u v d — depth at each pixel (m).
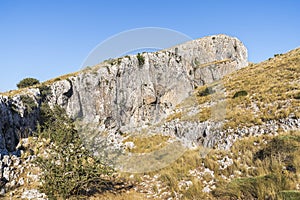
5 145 7.32
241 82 17.98
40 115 10.29
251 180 5.64
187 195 5.92
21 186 6.32
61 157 6.32
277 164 6.20
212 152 8.08
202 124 8.88
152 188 6.70
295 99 11.40
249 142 8.23
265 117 9.89
